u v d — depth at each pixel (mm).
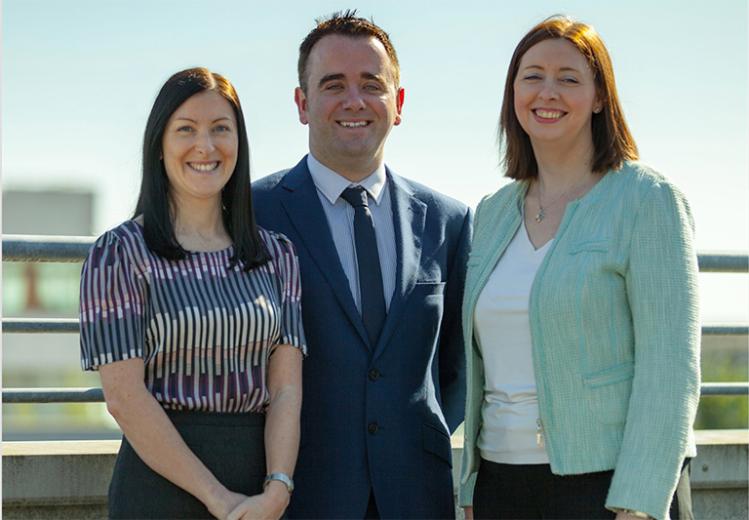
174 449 2957
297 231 3502
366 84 3572
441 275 3613
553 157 3266
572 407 3047
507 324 3182
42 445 4012
